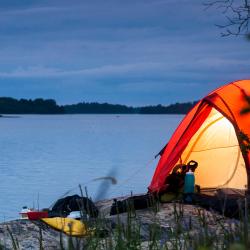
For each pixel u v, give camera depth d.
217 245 2.83
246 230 2.45
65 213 8.12
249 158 9.96
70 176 39.09
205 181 10.79
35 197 26.61
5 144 93.25
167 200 9.54
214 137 11.09
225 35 5.78
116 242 3.18
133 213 3.33
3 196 27.05
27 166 49.91
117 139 113.88
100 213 3.48
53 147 83.62
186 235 3.21
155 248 3.24
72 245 2.69
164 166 10.57
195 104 11.23
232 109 10.21
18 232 6.20
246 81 11.02
